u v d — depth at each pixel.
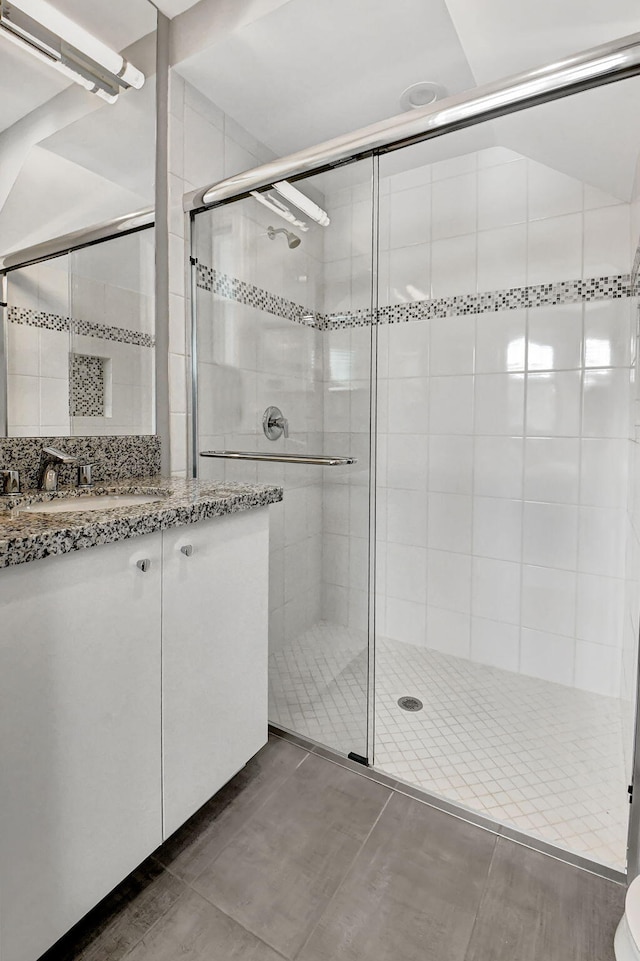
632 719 1.42
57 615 0.82
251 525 1.29
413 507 2.34
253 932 1.00
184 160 1.72
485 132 1.92
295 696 1.66
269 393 1.66
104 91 1.47
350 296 1.51
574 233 1.90
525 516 2.07
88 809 0.90
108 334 1.53
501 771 1.48
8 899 0.78
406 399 2.32
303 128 1.99
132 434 1.61
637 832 1.05
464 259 2.14
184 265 1.76
